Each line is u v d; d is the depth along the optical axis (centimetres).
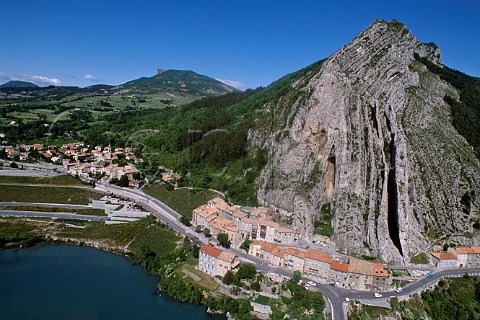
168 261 14488
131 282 13612
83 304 11925
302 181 16900
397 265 13750
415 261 14038
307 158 17275
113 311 11644
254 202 18162
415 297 12188
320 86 17638
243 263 13688
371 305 11462
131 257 15612
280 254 13612
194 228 17088
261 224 15312
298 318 11038
